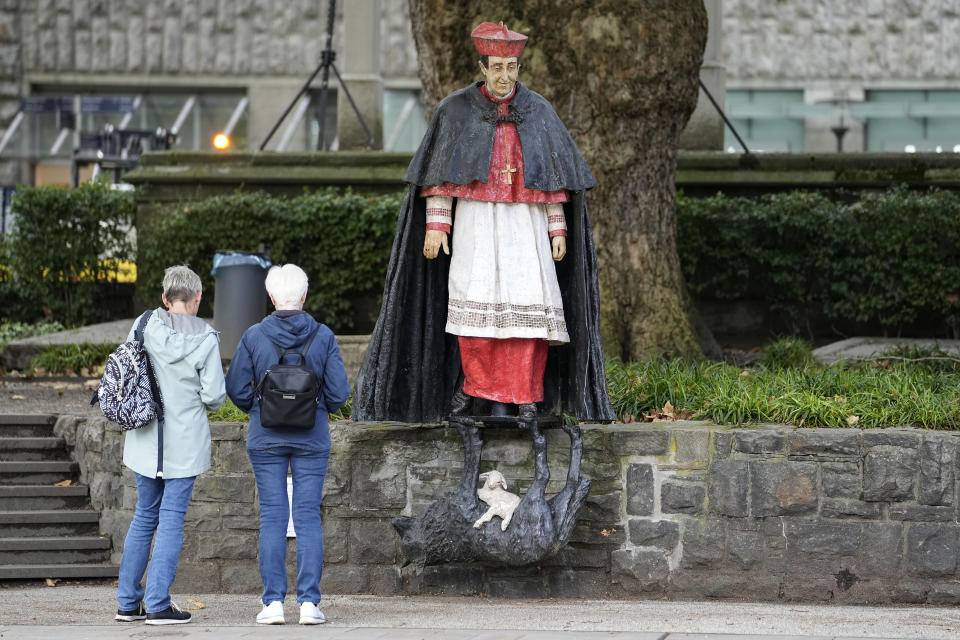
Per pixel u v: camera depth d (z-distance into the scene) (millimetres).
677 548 19266
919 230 35375
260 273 31781
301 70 71125
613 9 26281
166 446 16500
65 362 32938
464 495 18625
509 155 18312
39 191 41969
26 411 25781
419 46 29531
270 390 16078
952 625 16328
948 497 18703
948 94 69938
